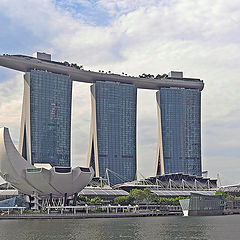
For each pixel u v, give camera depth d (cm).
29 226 15338
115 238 11681
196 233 12938
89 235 12350
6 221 18412
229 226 15500
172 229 14200
